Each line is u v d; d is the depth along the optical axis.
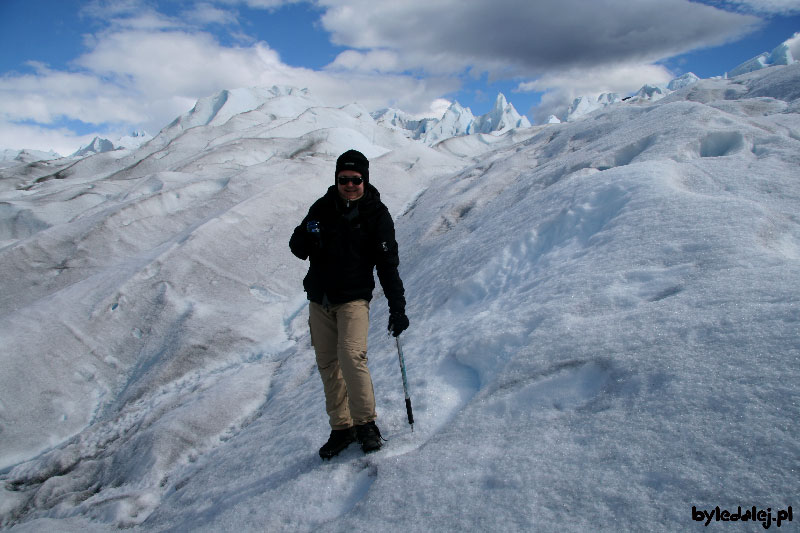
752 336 2.16
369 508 2.23
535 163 10.32
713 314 2.43
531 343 2.94
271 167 14.02
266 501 2.69
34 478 4.98
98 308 7.77
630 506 1.65
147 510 3.68
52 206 14.25
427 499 2.12
